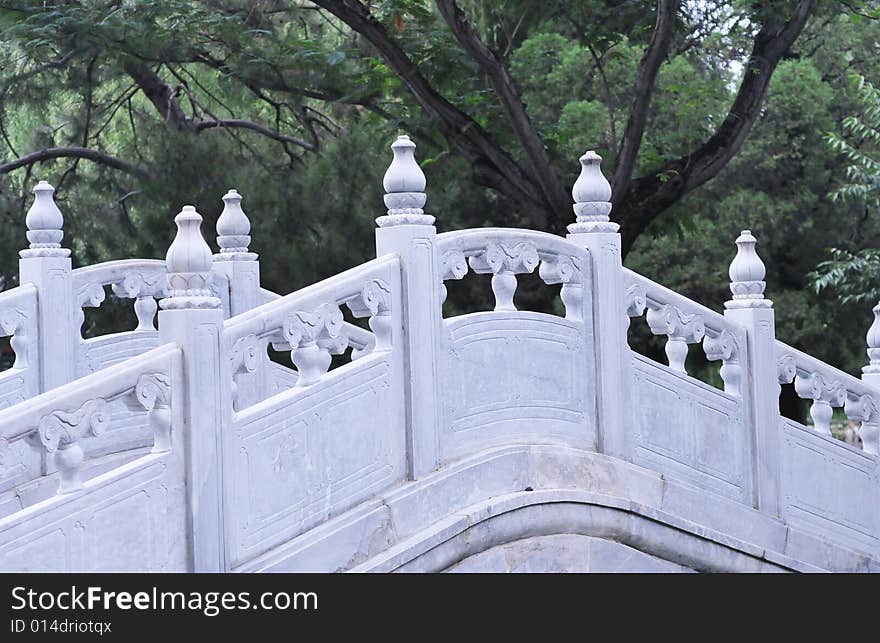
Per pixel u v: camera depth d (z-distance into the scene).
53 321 7.38
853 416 8.04
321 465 5.56
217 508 5.12
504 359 6.37
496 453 6.23
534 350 6.49
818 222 19.28
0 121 15.23
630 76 15.73
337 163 13.84
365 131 14.21
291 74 13.38
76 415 4.75
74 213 14.22
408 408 5.94
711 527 7.07
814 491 7.72
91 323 13.85
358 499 5.70
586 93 16.31
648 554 6.78
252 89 14.01
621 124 15.35
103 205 14.48
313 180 13.77
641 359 6.89
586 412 6.68
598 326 6.70
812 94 18.69
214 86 17.03
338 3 12.12
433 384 6.02
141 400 4.95
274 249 13.43
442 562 5.86
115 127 16.80
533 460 6.38
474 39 11.54
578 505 6.41
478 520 5.98
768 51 12.84
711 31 14.62
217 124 15.50
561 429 6.57
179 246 5.16
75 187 14.66
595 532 6.53
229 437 5.20
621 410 6.75
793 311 18.39
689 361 17.89
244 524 5.24
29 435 4.64
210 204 13.61
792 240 19.25
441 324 6.07
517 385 6.42
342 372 5.68
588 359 6.70
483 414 6.27
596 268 6.71
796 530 7.48
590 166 6.83
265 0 14.45
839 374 7.88
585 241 6.76
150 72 15.53
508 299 6.41
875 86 20.42
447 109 12.66
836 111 20.62
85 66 14.30
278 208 13.66
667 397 7.01
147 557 4.95
